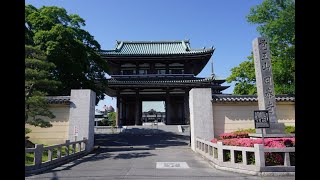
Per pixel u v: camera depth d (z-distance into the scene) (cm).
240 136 1499
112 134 3100
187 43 4441
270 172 955
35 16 2358
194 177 946
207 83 3734
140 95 4219
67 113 1856
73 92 1873
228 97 1891
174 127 3434
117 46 4450
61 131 1827
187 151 1867
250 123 1852
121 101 4166
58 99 1856
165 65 4131
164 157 1552
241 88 3005
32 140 1802
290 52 1908
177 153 1752
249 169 997
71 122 1819
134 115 4262
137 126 3581
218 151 1167
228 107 1894
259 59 1484
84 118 1830
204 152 1512
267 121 1041
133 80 3809
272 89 1434
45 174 1045
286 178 907
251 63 2925
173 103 4262
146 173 1034
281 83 2019
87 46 2584
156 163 1314
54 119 1842
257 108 1870
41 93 1488
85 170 1127
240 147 1049
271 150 976
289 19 1861
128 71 4138
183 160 1424
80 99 1861
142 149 2002
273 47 2000
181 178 930
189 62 4084
